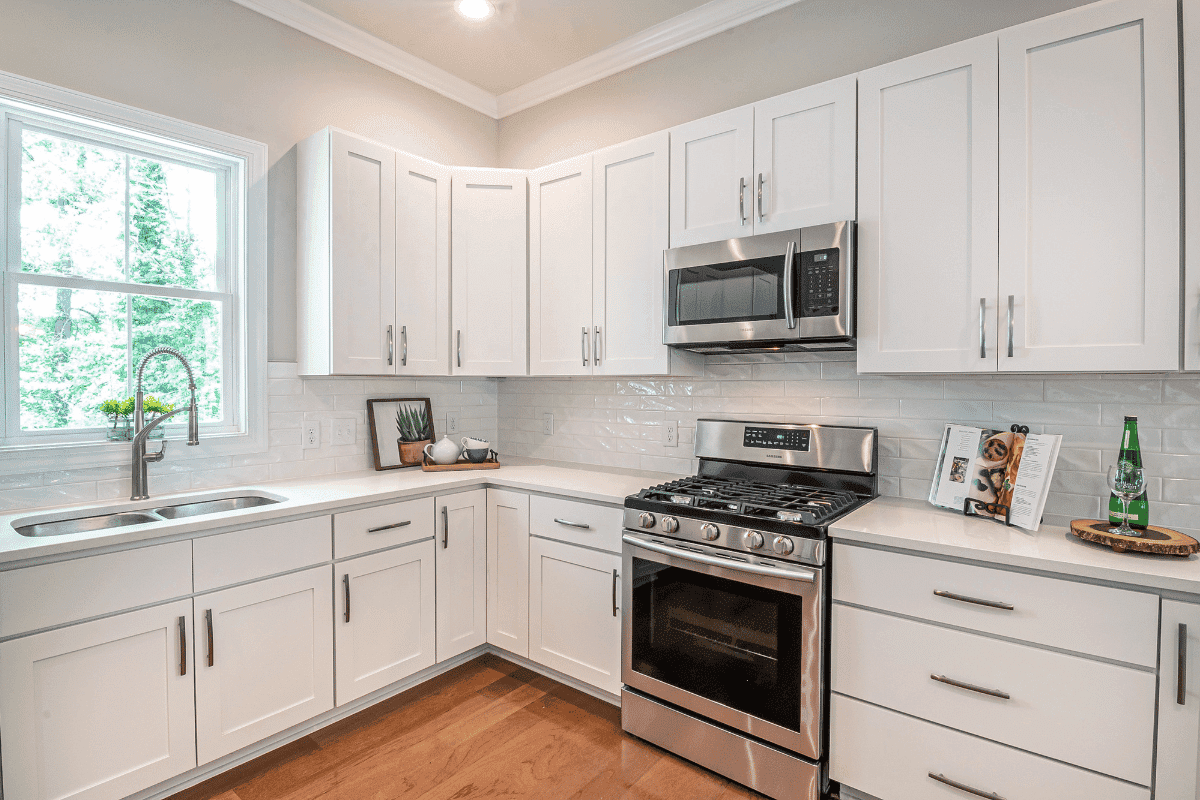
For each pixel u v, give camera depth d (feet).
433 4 8.35
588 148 10.06
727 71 8.52
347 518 7.12
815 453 7.46
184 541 5.81
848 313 6.20
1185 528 5.62
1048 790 4.79
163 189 7.54
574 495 7.73
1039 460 5.70
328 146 7.84
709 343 7.24
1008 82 5.55
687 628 6.57
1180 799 4.32
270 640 6.47
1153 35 4.92
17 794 4.92
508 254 9.30
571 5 8.39
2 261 6.36
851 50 7.48
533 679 8.42
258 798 5.94
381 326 8.29
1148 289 4.95
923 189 6.00
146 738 5.61
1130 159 5.02
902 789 5.47
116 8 6.89
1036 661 4.83
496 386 11.37
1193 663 4.26
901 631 5.43
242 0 7.89
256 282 8.05
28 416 6.59
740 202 7.14
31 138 6.58
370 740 6.93
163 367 7.54
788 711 5.86
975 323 5.72
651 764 6.56
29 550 4.91
